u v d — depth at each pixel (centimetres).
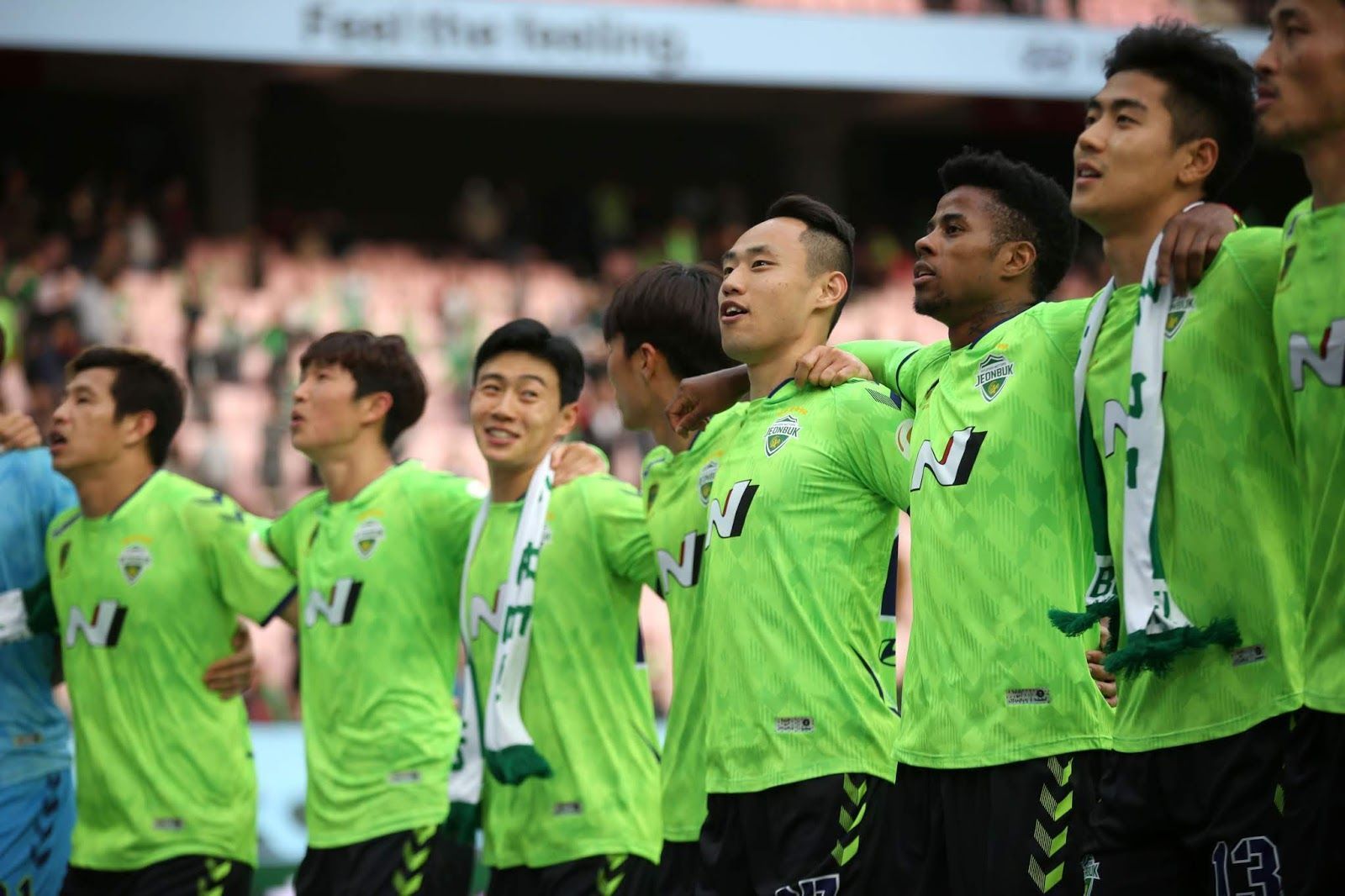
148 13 4647
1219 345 809
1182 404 817
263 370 4109
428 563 1374
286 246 5044
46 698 1447
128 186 5144
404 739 1332
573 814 1236
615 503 1263
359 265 4822
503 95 5484
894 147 5950
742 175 6016
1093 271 4759
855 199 5922
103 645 1379
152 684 1372
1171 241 818
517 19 4816
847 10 5003
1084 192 869
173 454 3725
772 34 4956
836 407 1049
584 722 1253
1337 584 746
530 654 1265
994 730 915
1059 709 907
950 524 946
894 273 5078
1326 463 752
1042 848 897
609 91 5409
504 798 1274
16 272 4281
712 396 1125
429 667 1364
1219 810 801
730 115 5666
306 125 5700
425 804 1325
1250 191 5319
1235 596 799
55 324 4069
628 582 1280
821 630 1027
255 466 3825
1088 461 880
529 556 1261
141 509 1397
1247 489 801
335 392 1383
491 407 1302
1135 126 858
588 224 5291
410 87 5334
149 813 1358
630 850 1233
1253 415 804
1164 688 827
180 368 4150
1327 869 746
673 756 1155
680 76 4912
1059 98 5103
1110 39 5097
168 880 1349
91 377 1395
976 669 923
